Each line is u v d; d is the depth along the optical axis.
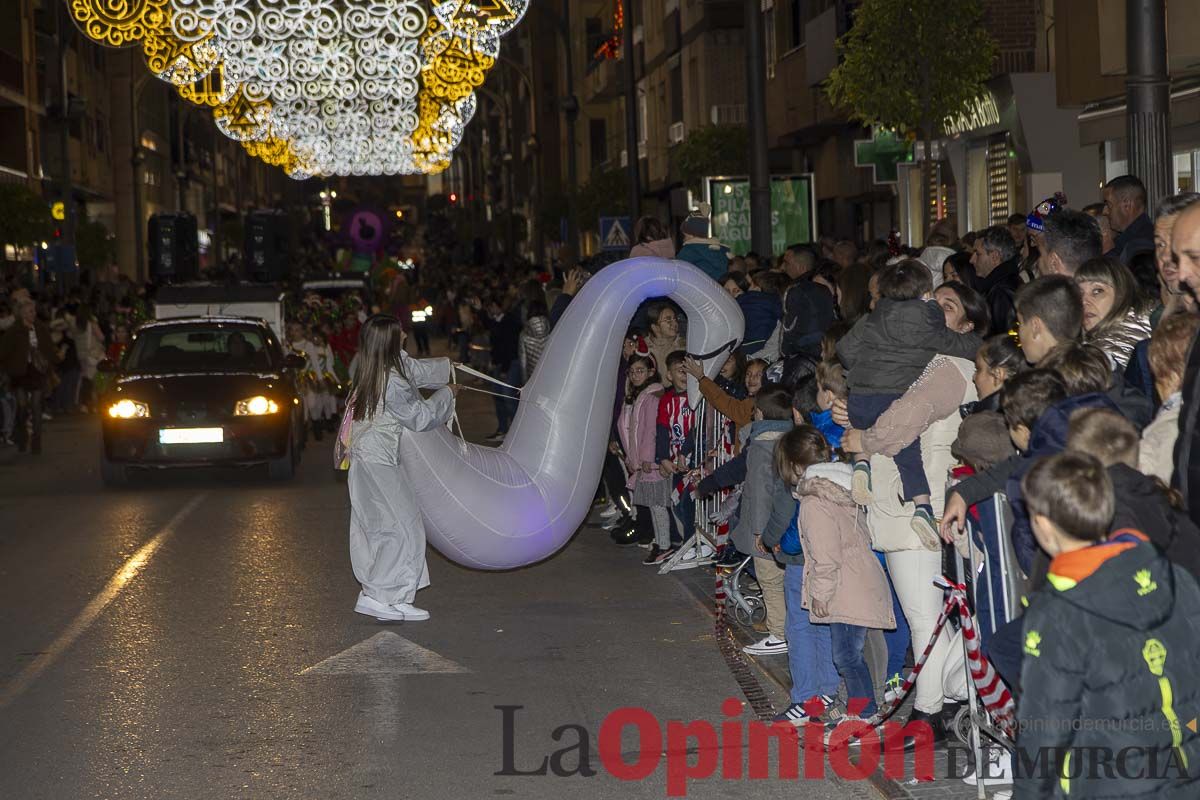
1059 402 5.19
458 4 27.56
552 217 66.56
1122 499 4.57
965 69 21.03
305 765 6.82
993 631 5.92
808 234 24.86
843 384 7.18
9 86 49.41
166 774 6.72
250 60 27.59
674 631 9.55
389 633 9.59
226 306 22.86
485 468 10.35
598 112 71.94
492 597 10.80
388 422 9.99
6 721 7.64
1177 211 6.13
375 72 28.77
